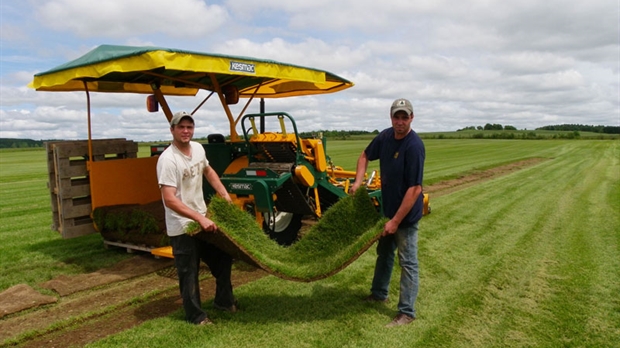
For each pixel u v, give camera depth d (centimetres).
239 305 463
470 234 780
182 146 403
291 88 888
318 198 679
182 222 400
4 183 1827
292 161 654
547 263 609
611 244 705
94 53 575
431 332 404
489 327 416
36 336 404
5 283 550
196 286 416
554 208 1035
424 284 529
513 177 1766
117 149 686
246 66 561
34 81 618
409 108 410
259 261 407
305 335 394
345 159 2881
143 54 488
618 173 1908
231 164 679
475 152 4009
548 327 416
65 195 634
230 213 452
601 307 461
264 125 786
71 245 733
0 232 844
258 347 372
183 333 395
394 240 462
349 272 574
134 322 433
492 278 550
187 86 734
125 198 680
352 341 385
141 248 632
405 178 421
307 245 497
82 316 441
